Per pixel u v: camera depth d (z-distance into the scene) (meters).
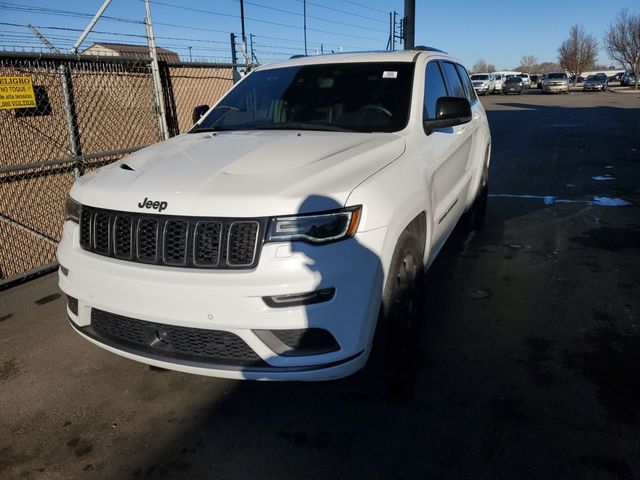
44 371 3.44
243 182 2.56
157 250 2.50
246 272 2.37
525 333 3.67
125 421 2.91
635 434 2.64
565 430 2.69
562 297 4.20
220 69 7.70
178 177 2.70
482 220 6.04
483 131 5.59
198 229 2.43
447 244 5.61
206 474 2.51
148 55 6.35
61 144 5.31
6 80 4.69
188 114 7.25
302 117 3.77
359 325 2.48
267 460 2.58
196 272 2.42
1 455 2.68
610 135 14.30
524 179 8.89
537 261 5.00
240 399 3.07
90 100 5.59
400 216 2.75
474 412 2.86
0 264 4.89
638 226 5.97
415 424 2.79
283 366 2.43
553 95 41.22
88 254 2.75
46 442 2.77
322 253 2.38
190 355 2.56
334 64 4.16
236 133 3.57
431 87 4.07
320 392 3.09
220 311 2.37
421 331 3.73
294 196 2.42
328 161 2.78
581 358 3.33
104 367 3.47
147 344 2.63
